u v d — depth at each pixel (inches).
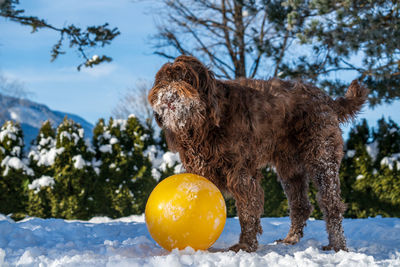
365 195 313.6
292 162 162.6
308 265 108.2
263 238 194.4
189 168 143.9
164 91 125.3
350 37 343.9
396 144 310.8
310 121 153.8
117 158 333.1
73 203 315.9
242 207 139.2
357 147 316.2
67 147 319.6
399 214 305.9
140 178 333.1
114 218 330.6
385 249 150.3
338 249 143.9
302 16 404.8
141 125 346.0
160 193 129.1
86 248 146.0
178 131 134.8
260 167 154.3
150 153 339.3
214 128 135.0
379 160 312.2
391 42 328.5
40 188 313.4
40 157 324.5
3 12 278.2
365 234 184.2
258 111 143.4
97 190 327.6
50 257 126.5
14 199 313.6
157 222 126.0
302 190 174.6
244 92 144.5
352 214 318.7
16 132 325.7
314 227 209.8
